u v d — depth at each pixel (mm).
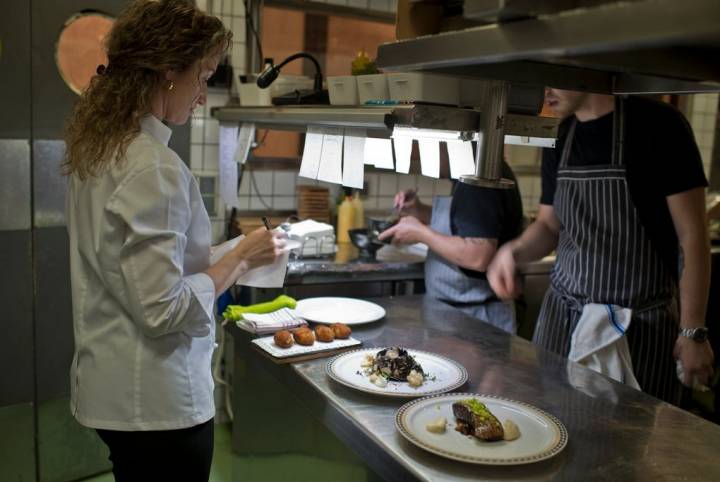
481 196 2500
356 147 1974
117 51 1493
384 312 2291
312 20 3340
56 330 2744
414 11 1423
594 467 1356
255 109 2488
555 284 2395
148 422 1524
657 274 2154
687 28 729
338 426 1589
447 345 2053
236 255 1689
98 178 1464
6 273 2602
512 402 1588
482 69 1339
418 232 2629
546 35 897
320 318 2197
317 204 3416
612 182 2160
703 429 1535
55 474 2844
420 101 1674
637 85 1536
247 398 2213
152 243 1423
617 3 805
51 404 2785
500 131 1503
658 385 2182
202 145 3240
